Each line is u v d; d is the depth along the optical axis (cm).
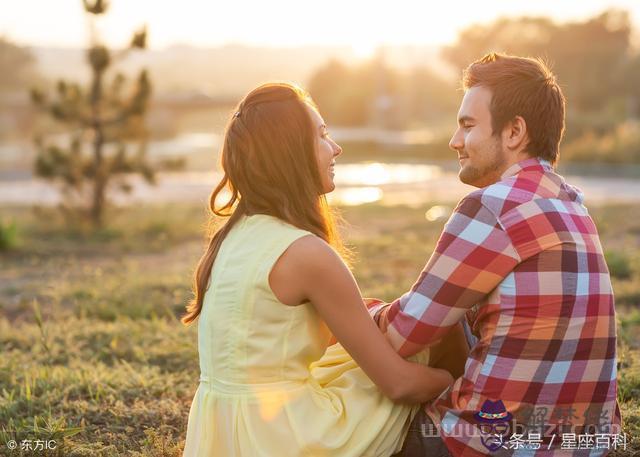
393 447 246
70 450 312
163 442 312
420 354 248
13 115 4259
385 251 934
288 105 243
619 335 450
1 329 551
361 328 234
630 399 343
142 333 521
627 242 955
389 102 4388
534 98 233
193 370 424
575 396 228
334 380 252
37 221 1322
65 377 404
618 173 2388
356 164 3062
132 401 373
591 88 4444
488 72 238
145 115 1258
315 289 231
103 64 1199
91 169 1238
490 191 229
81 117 1212
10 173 2661
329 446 234
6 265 938
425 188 2072
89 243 1126
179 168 1280
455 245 229
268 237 236
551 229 224
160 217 1366
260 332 235
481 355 233
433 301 231
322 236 245
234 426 237
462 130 243
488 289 227
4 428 334
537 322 223
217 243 249
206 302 244
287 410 235
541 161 236
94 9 1164
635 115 3606
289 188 241
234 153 245
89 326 555
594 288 228
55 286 725
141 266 923
